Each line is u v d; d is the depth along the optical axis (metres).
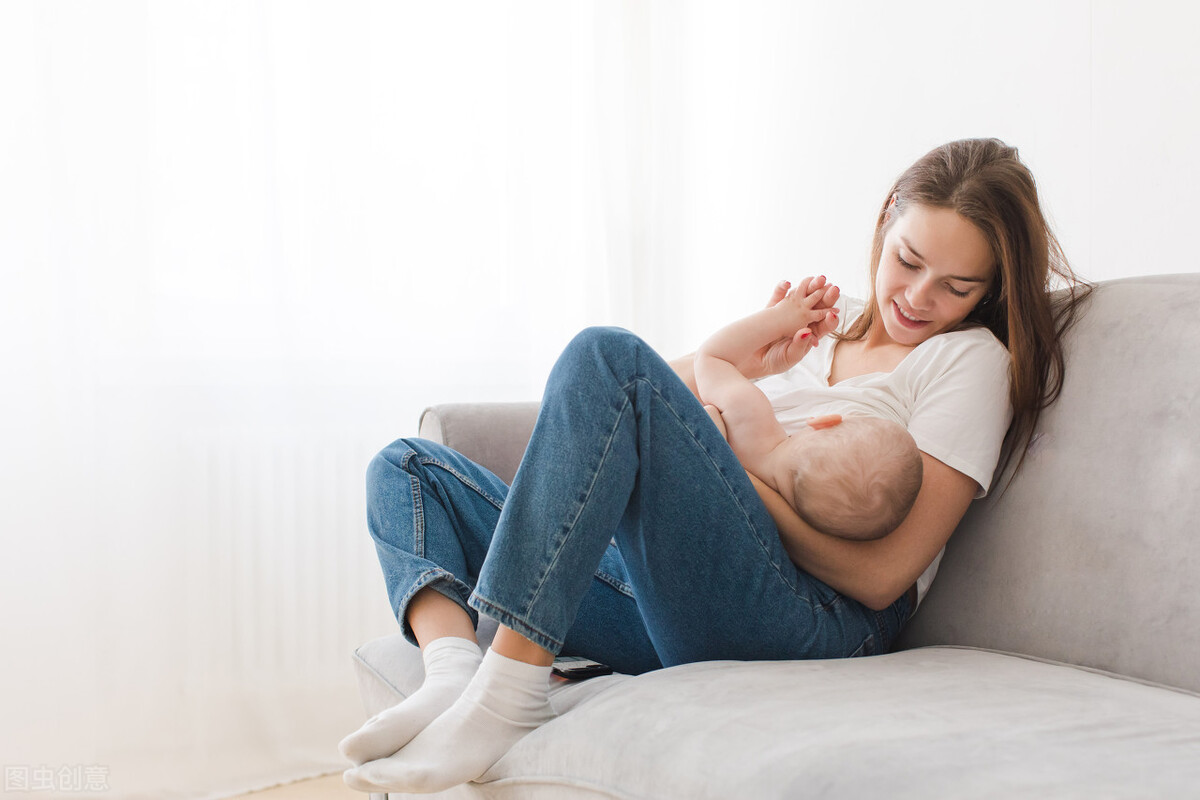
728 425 1.10
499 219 2.44
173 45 2.03
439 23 2.36
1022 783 0.59
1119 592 0.95
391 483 1.18
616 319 2.64
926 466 1.02
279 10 2.15
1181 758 0.65
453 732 0.86
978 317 1.19
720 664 0.92
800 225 2.33
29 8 1.87
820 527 0.99
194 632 2.01
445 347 2.35
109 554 1.93
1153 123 1.54
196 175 2.04
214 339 2.06
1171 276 1.07
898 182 1.21
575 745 0.79
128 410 1.96
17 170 1.86
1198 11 1.47
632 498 0.95
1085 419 1.04
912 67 2.00
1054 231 1.69
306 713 2.13
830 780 0.61
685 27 2.76
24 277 1.86
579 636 1.14
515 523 0.89
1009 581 1.06
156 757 1.95
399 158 2.30
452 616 1.06
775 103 2.41
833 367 1.28
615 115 2.65
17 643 1.84
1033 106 1.74
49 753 1.85
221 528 2.05
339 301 2.21
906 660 0.97
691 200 2.75
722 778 0.65
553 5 2.55
